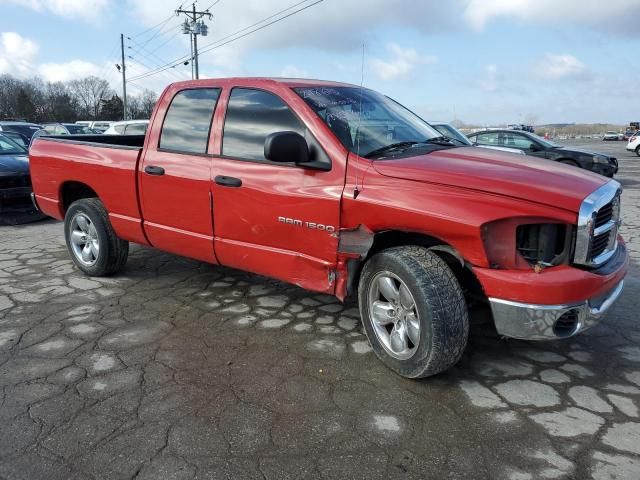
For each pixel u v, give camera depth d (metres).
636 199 11.26
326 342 3.80
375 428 2.75
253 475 2.40
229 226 4.00
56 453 2.55
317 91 3.95
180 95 4.45
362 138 3.63
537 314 2.83
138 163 4.58
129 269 5.61
